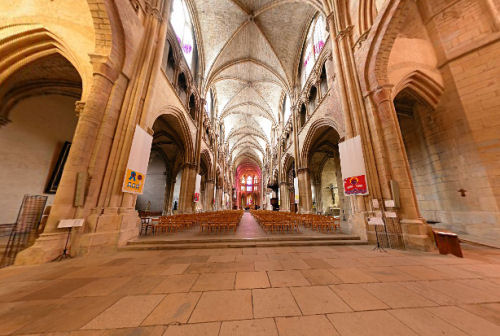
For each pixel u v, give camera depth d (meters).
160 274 3.27
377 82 6.53
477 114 6.61
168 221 7.75
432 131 7.84
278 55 17.86
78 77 7.74
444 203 7.32
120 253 4.87
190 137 14.13
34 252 3.95
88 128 5.15
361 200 6.62
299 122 16.64
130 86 6.39
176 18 12.23
